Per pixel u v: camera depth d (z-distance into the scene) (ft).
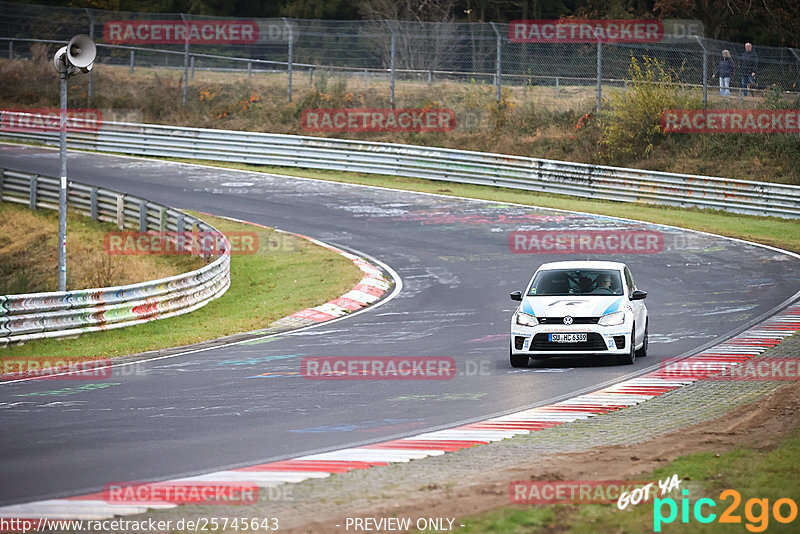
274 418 87.51
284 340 143.13
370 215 267.18
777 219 264.52
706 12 479.41
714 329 139.54
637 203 286.05
